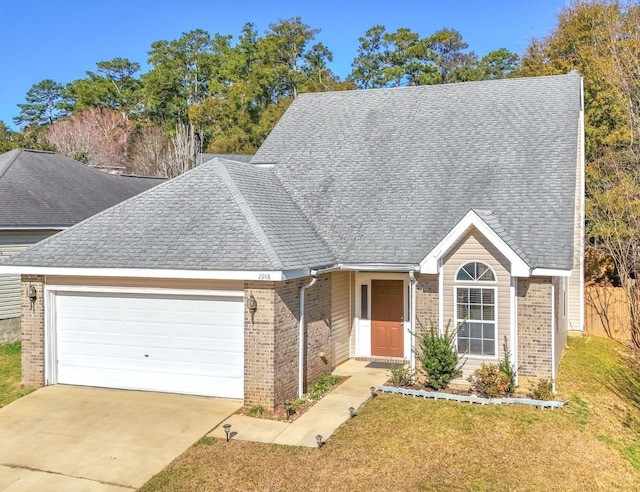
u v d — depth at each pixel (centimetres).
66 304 1538
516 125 2008
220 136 5572
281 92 5941
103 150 5906
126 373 1495
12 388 1520
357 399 1416
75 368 1536
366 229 1739
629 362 1922
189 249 1402
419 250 1611
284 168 2077
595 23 3472
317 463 1046
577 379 1656
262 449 1108
